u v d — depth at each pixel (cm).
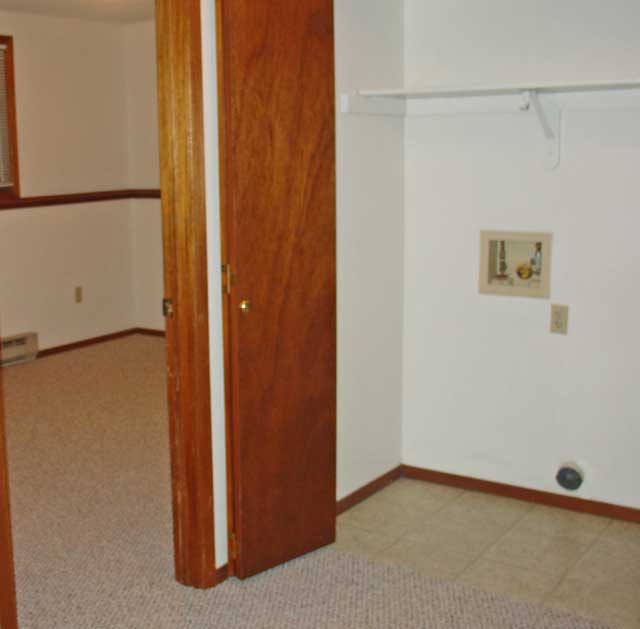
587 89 288
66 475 353
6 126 541
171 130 239
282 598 255
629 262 296
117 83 604
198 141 239
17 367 531
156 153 607
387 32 317
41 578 267
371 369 330
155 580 266
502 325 325
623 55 286
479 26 313
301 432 275
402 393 353
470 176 323
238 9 238
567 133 300
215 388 257
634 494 308
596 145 295
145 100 604
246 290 253
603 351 305
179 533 261
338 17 289
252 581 266
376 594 258
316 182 268
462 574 271
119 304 618
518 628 239
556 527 306
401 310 346
